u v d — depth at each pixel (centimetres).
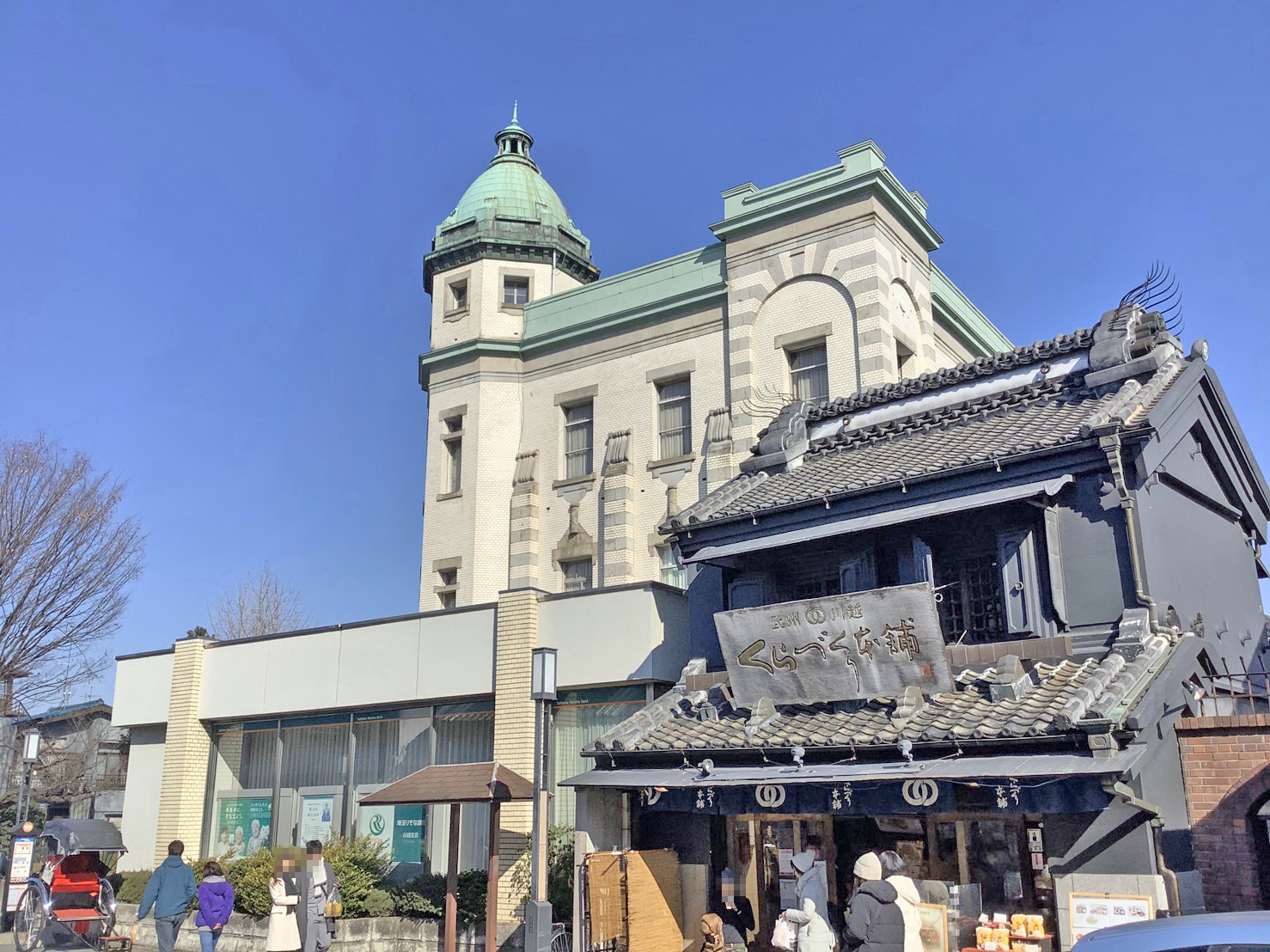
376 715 1955
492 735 1800
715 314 2420
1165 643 1152
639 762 1359
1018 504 1290
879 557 1427
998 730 1058
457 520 2633
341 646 2016
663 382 2484
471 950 1584
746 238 2392
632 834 1413
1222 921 583
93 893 1800
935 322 2616
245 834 2089
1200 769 1112
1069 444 1208
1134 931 594
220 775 2178
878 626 1220
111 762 3356
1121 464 1198
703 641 1602
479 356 2698
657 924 1319
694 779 1259
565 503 2528
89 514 3114
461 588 2570
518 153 2994
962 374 1609
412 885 1739
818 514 1411
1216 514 1496
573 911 1337
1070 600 1227
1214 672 1264
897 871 1006
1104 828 1016
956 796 1076
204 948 1422
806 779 1155
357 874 1714
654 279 2547
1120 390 1346
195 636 2281
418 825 1831
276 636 2122
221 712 2162
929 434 1556
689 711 1436
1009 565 1276
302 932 1328
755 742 1252
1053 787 1006
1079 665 1166
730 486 1642
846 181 2253
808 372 2270
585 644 1695
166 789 2172
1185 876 1056
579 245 2916
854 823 1270
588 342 2606
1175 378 1322
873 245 2214
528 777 1672
